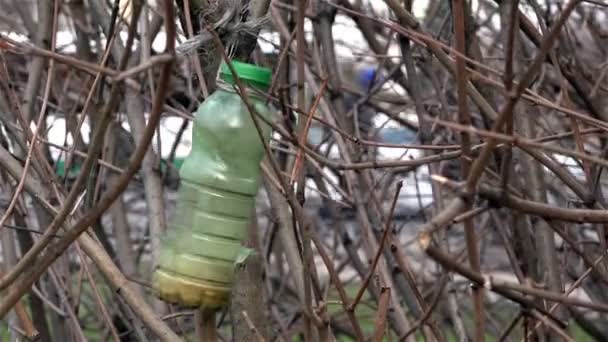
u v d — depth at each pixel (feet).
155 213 14.52
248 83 9.30
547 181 17.61
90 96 13.00
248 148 9.23
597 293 17.46
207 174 9.18
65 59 8.25
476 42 14.48
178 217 9.39
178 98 18.69
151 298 16.87
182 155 23.39
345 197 15.51
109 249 18.69
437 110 18.84
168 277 9.27
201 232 9.18
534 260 13.67
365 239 14.48
